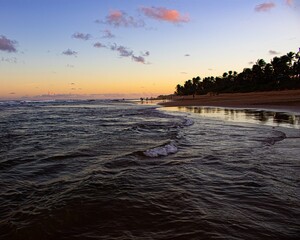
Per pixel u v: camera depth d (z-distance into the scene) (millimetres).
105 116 29344
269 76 91500
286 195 5035
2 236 3703
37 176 6586
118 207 4602
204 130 14688
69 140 12023
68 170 7090
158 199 4965
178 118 24719
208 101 68312
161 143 10852
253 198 4926
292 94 63438
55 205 4680
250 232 3691
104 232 3777
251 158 7883
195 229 3799
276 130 13695
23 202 4922
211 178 6195
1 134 14164
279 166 6930
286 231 3717
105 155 8805
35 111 42469
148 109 47469
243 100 58281
